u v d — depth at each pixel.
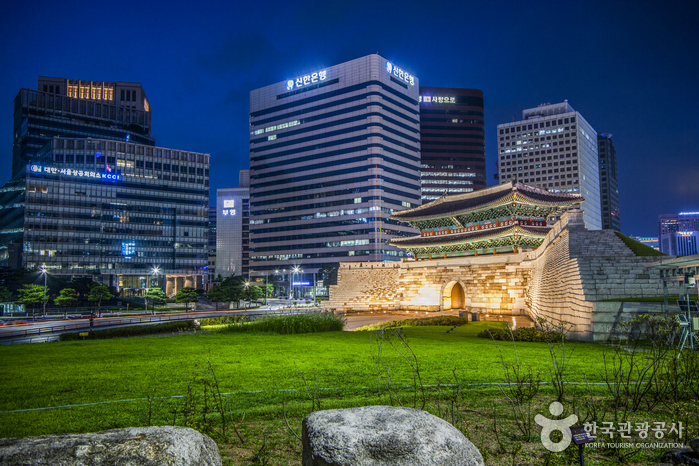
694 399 12.06
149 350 26.78
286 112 187.12
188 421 10.52
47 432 10.83
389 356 23.19
